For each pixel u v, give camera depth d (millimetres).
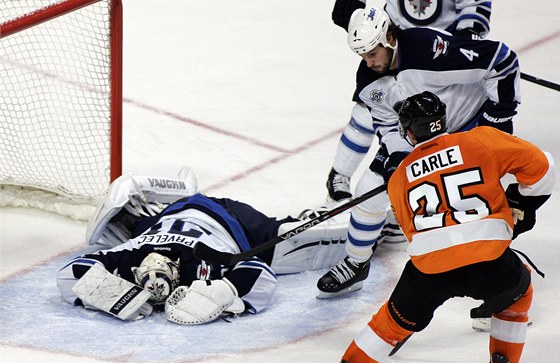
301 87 22547
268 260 14633
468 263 10859
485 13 13781
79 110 20031
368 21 12438
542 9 27344
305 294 14367
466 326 13438
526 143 11125
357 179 18047
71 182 17297
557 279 14523
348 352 11633
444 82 12625
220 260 12141
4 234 15945
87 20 23219
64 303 13867
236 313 13500
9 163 17609
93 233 14836
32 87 20656
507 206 11172
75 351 12641
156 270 13172
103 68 18016
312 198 17406
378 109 13297
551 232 15969
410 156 11312
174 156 19016
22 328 13188
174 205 14633
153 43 25078
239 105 21469
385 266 15180
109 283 13281
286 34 25797
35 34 22500
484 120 13016
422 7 14188
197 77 23031
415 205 11109
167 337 12992
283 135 20016
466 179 10969
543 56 24406
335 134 20156
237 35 25688
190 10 27406
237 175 18234
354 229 13773
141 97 21797
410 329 11383
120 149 16594
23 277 14617
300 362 12414
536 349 12641
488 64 12508
